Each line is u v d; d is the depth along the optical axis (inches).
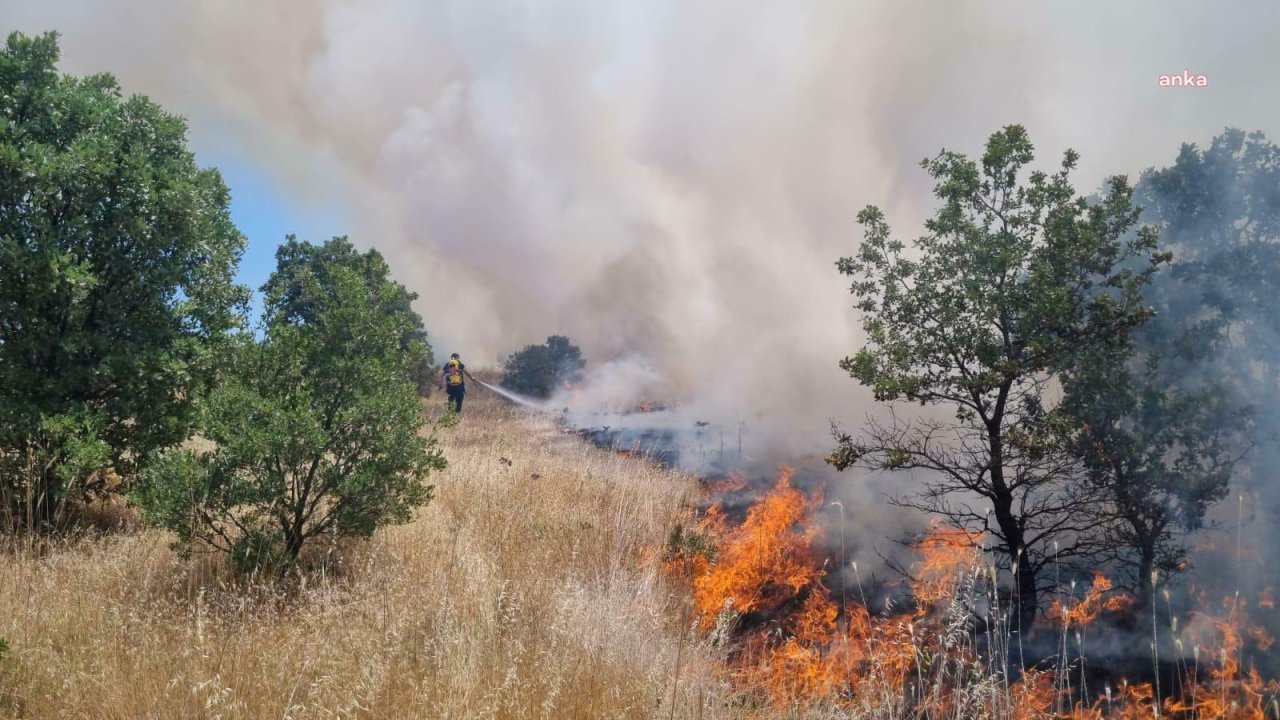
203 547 217.6
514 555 257.6
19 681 147.4
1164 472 217.0
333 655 163.6
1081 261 224.5
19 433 231.6
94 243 249.6
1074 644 206.7
